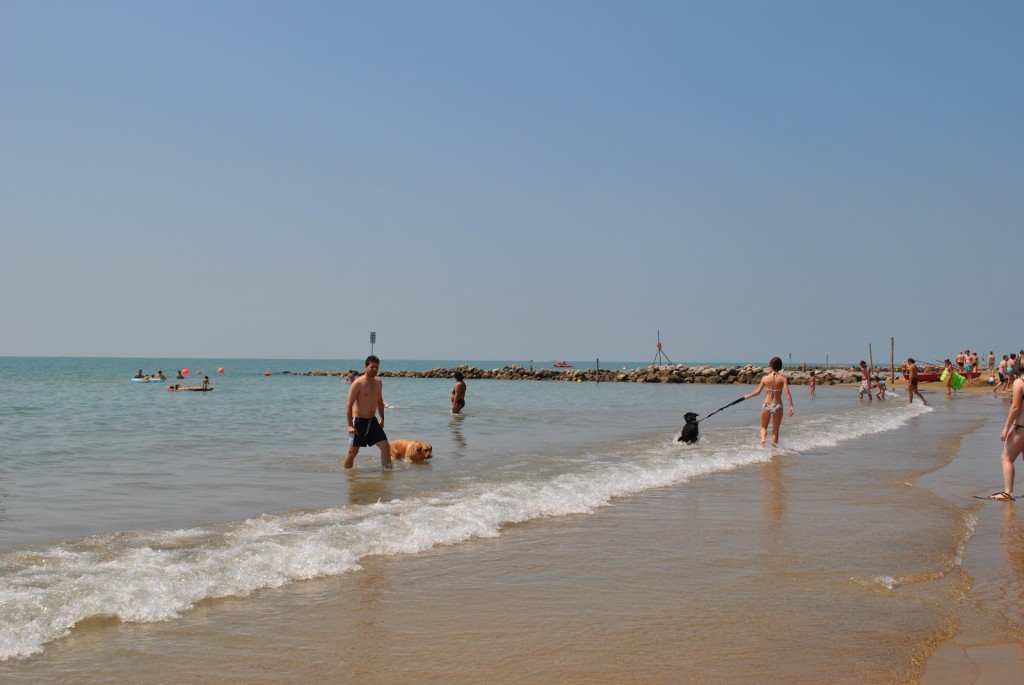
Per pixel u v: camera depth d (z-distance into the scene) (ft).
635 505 32.37
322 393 152.35
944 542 25.86
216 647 15.58
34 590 18.28
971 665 15.16
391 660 15.08
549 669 14.76
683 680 14.30
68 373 307.99
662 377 241.96
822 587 20.51
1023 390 33.71
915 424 77.15
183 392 154.20
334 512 29.71
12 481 38.86
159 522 28.19
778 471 43.19
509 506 30.45
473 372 289.74
